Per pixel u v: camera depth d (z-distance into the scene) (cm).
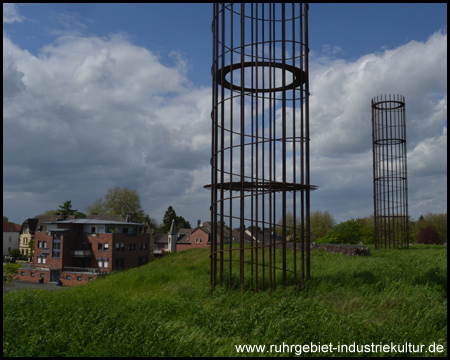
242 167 913
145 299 865
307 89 932
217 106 971
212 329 635
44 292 1002
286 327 615
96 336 580
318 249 1991
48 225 5028
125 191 6353
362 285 959
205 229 6769
